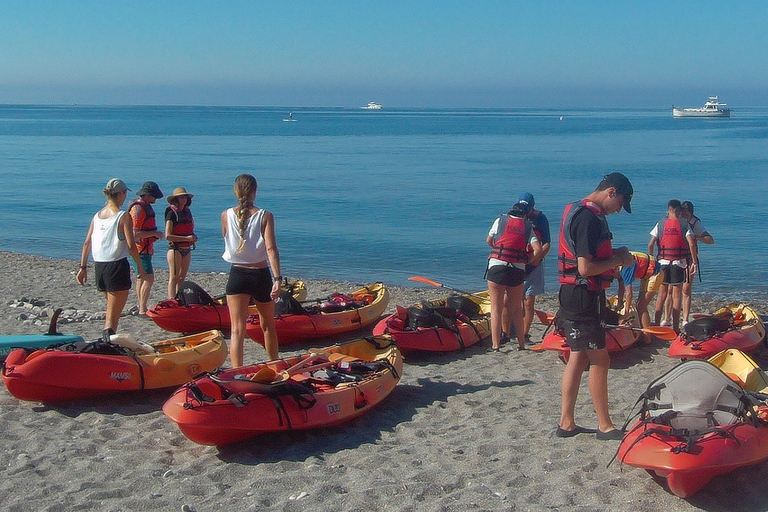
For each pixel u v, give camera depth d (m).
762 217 26.59
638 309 9.91
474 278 18.17
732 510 4.87
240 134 95.50
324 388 6.65
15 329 10.37
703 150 64.56
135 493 5.25
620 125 140.50
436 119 192.88
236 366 7.14
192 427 5.70
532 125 140.62
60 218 27.17
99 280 8.15
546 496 5.07
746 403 5.28
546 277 17.88
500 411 7.02
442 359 9.16
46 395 6.89
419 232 24.25
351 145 72.75
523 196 9.32
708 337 8.72
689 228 10.16
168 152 60.78
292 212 28.45
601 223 5.64
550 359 9.03
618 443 5.90
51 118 173.38
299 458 5.88
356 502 5.01
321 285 16.12
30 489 5.30
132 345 7.39
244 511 4.92
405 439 6.30
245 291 7.18
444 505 4.94
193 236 10.94
